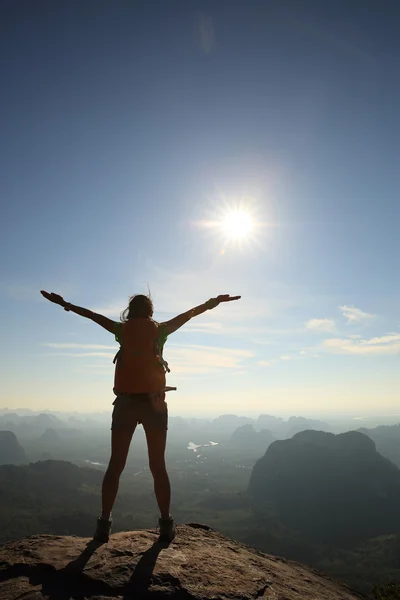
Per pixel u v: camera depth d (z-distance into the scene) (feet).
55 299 14.61
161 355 14.08
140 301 14.83
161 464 13.51
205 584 10.53
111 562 11.21
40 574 10.68
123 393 13.34
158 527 14.60
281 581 12.41
